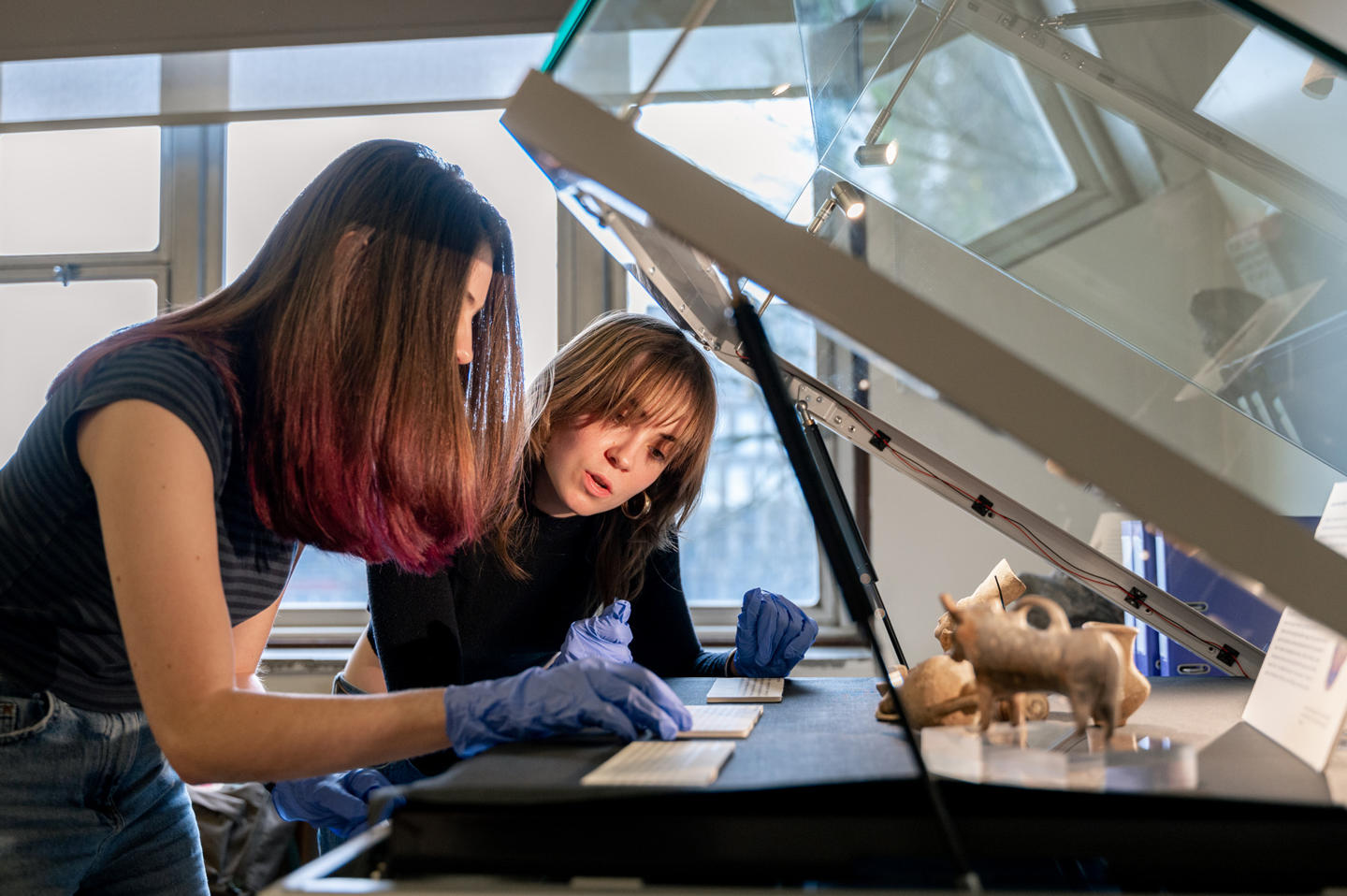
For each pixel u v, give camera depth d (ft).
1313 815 1.56
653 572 4.86
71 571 2.58
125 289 9.73
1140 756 1.90
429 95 8.75
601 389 3.99
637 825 1.64
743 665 4.12
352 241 2.63
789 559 9.26
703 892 1.50
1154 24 2.95
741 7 2.14
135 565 2.12
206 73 8.58
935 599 8.59
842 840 1.62
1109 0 2.98
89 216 9.77
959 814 1.63
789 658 4.04
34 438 2.51
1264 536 1.67
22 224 9.78
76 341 9.71
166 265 9.70
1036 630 2.01
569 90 1.87
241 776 2.14
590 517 4.58
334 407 2.58
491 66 8.47
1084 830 1.61
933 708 2.29
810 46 2.66
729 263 1.80
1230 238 3.12
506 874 1.64
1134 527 3.03
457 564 4.15
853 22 2.91
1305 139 2.89
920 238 3.28
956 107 3.19
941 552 8.62
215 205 9.72
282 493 2.62
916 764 1.58
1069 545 3.23
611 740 2.24
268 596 3.00
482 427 3.28
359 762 2.19
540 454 4.10
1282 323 3.05
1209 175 3.11
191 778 2.14
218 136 9.73
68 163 9.76
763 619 4.07
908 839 1.61
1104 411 1.70
